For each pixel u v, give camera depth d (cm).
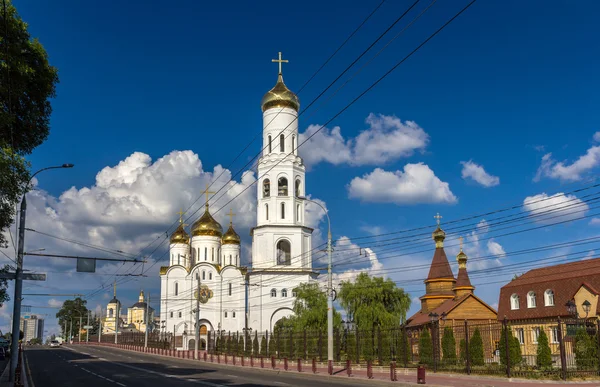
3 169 2288
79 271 3794
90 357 6869
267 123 9000
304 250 8838
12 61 2434
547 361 3478
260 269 8638
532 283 5259
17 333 3203
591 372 3166
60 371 4434
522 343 5197
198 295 6744
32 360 6312
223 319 9994
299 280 8669
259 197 8925
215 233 10462
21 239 3262
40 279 3291
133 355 7531
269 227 8719
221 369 4625
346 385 3111
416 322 6600
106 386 3097
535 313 5084
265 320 8506
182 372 4181
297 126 9075
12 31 2516
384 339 4616
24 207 3281
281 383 3192
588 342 3275
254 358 6247
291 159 8875
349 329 5169
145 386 3028
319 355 5069
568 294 4816
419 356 4288
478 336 3900
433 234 7525
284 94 8931
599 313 4444
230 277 10181
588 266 4900
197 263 10156
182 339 9756
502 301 5534
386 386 3142
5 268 3488
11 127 2656
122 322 18575
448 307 6006
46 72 2770
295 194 8894
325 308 6581
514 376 3250
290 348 5706
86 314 18388
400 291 6044
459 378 3409
